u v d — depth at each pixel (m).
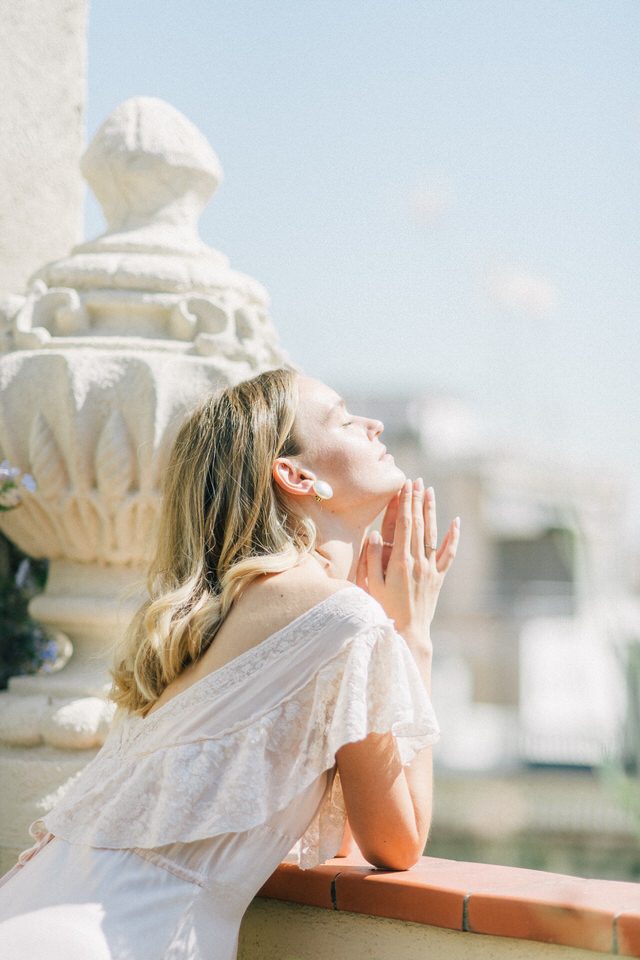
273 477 2.02
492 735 15.10
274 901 1.96
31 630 3.41
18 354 2.73
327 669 1.78
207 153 3.05
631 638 3.54
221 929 1.75
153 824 1.77
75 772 2.65
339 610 1.80
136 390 2.62
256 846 1.77
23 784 2.65
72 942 1.66
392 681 1.77
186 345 2.74
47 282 2.90
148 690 1.93
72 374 2.63
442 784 10.88
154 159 2.94
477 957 1.74
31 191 3.45
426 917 1.77
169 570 2.03
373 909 1.82
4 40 3.41
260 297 3.01
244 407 2.04
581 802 9.48
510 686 17.56
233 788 1.75
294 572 1.90
